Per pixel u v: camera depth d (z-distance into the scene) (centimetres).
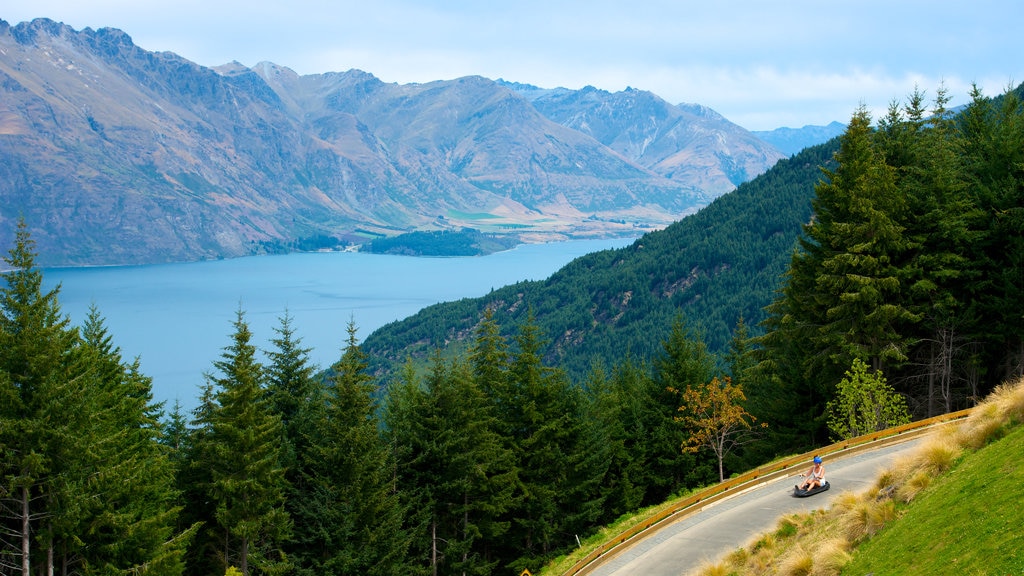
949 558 1463
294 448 4372
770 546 2459
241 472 3697
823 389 4666
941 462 2064
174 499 3819
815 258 4816
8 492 2836
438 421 4544
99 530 3241
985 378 4628
